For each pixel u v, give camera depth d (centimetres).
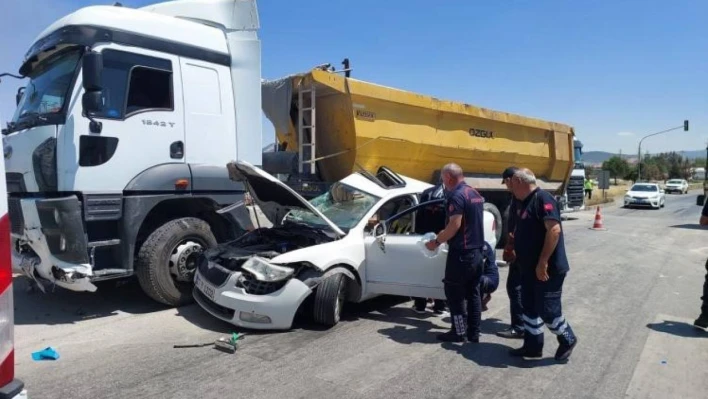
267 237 612
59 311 588
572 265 950
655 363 462
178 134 594
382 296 679
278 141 937
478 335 511
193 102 607
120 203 545
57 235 519
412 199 655
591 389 407
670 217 2309
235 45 653
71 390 383
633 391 404
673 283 809
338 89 800
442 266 538
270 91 857
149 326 538
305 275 528
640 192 3036
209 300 545
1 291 214
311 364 442
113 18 546
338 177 866
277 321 509
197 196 610
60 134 510
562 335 456
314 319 540
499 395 393
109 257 560
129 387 390
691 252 1175
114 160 541
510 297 534
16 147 559
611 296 711
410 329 545
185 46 602
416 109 929
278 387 396
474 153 1090
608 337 533
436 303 599
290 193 578
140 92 564
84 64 498
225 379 408
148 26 573
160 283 575
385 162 899
